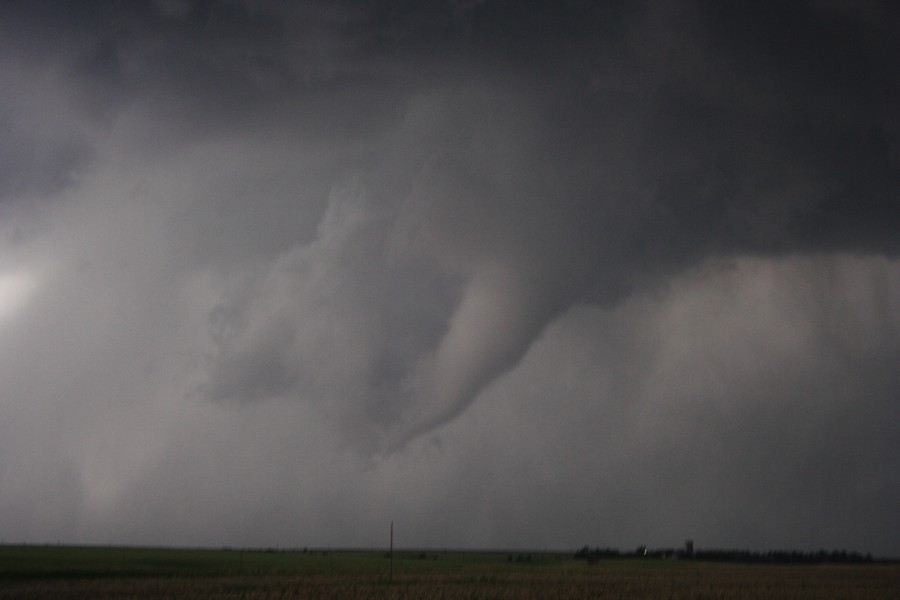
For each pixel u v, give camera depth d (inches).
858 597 3248.0
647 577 4584.2
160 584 3324.3
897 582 4461.1
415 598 2829.7
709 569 6240.2
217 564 5093.5
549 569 5595.5
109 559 5093.5
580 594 3127.5
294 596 2856.8
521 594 3051.2
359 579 3846.0
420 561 7440.9
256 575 4079.7
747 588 3678.6
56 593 2901.1
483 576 4323.3
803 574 5452.8
